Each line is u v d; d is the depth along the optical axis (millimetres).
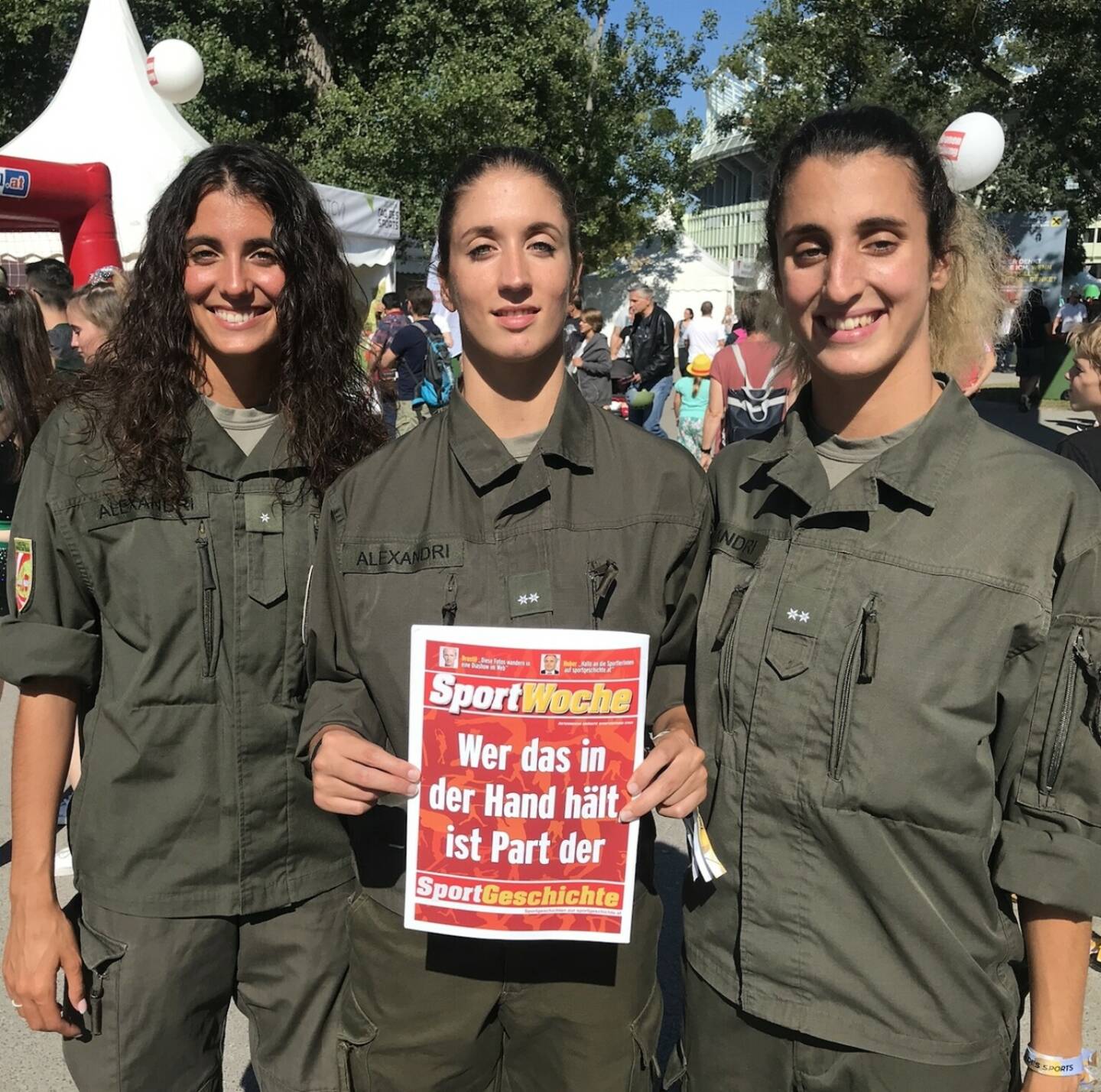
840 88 22219
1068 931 1510
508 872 1560
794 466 1612
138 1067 1811
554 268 1640
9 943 1786
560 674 1521
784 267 1620
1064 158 16688
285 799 1864
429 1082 1717
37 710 1800
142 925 1797
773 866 1562
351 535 1707
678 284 29109
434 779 1556
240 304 1847
